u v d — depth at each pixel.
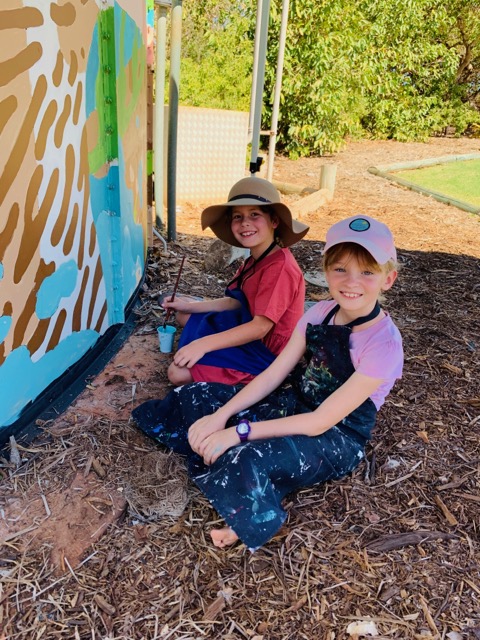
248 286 2.60
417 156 10.99
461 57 14.37
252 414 2.06
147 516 1.90
